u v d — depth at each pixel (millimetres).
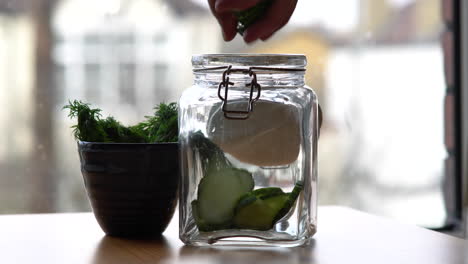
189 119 851
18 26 1338
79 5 1352
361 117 1460
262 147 827
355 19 1440
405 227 956
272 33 885
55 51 1352
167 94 1378
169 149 904
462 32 1504
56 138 1355
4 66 1334
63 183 1360
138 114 1372
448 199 1509
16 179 1345
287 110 830
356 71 1448
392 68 1468
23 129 1346
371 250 837
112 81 1364
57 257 813
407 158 1492
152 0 1367
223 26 900
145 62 1371
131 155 889
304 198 844
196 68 858
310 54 1425
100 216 910
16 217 1021
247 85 833
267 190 831
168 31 1371
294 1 875
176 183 918
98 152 892
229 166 831
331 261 792
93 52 1359
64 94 1354
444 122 1514
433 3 1485
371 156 1469
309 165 849
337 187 1461
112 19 1361
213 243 849
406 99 1483
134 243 880
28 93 1344
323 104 1440
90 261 798
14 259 804
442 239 890
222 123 830
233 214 832
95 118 949
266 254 822
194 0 1374
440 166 1506
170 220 936
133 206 897
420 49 1484
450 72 1504
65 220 1004
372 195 1475
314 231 872
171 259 803
